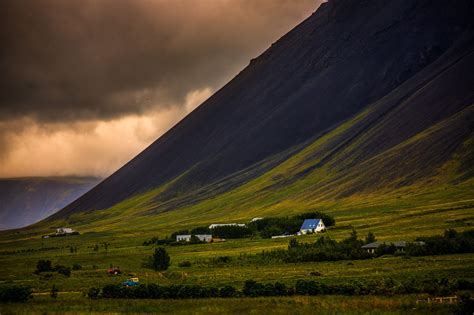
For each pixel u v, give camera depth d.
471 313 89.94
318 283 122.38
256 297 116.06
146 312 105.06
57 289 141.50
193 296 120.69
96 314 104.00
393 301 101.12
